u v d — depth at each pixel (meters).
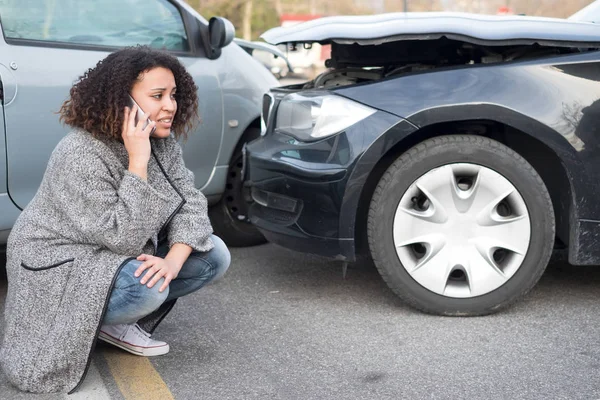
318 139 3.40
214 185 4.52
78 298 2.55
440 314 3.41
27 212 2.68
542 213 3.32
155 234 2.71
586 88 3.30
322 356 2.99
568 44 3.35
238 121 4.56
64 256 2.58
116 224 2.53
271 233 3.62
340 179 3.31
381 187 3.33
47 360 2.57
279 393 2.67
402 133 3.27
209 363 2.94
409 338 3.17
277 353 3.03
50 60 3.82
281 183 3.50
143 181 2.53
